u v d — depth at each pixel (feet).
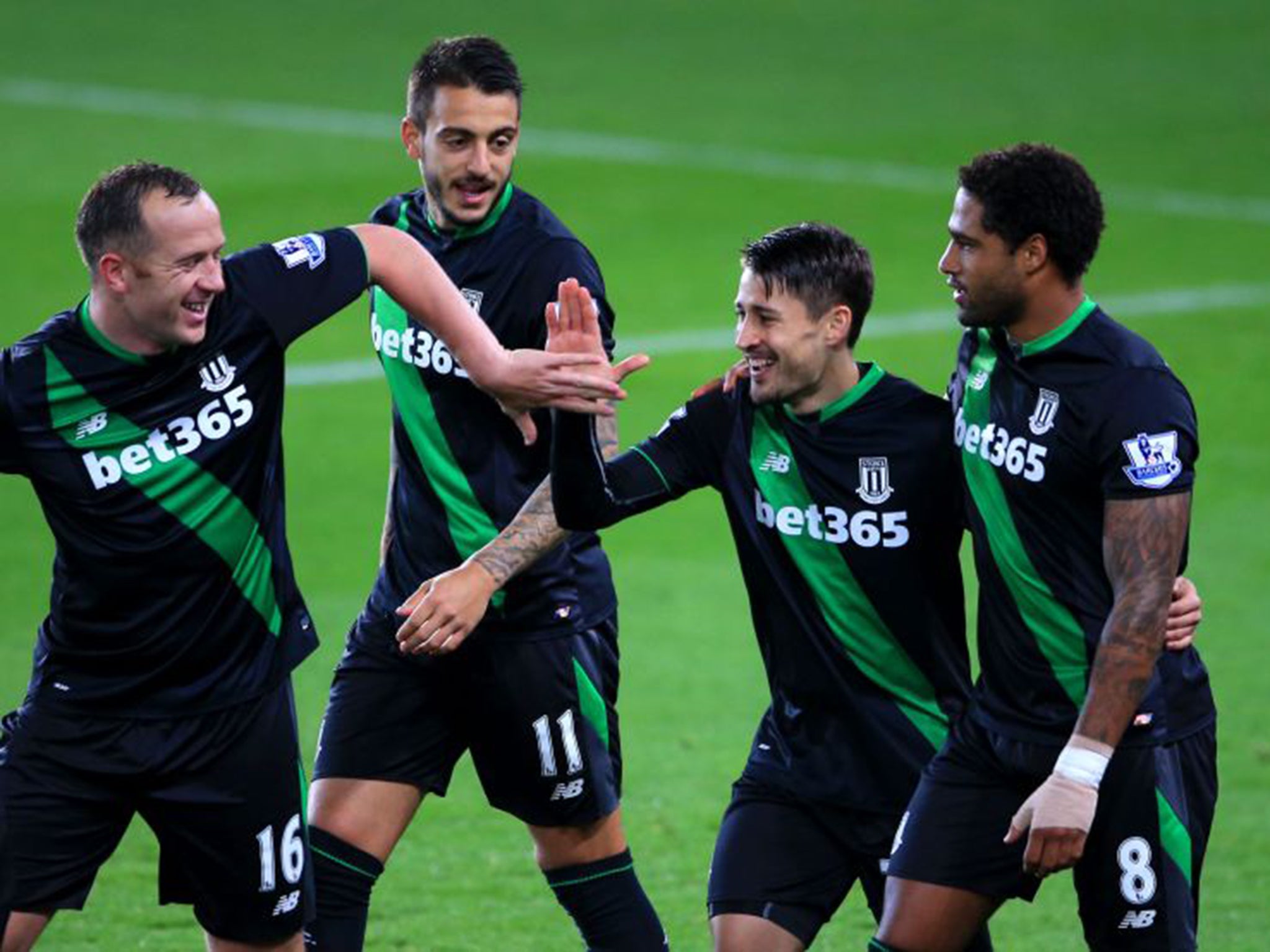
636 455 61.16
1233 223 198.59
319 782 66.85
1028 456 56.49
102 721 57.52
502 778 67.87
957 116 234.17
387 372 67.62
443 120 64.28
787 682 61.62
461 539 66.64
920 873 58.65
